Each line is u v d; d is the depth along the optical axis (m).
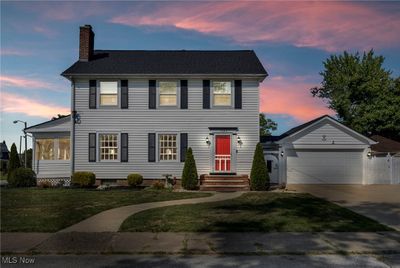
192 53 26.19
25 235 9.76
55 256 8.04
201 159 22.80
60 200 15.79
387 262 7.69
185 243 8.98
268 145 25.59
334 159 24.66
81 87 23.06
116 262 7.61
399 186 23.19
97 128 22.95
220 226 10.74
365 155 24.59
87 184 21.94
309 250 8.44
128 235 9.77
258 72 22.64
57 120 23.80
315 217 12.20
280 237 9.60
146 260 7.75
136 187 21.97
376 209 14.27
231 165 22.66
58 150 23.88
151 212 12.96
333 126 24.61
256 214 12.67
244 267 7.31
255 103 22.94
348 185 23.81
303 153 24.64
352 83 41.31
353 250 8.46
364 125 39.41
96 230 10.32
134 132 22.97
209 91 23.00
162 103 23.09
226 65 23.91
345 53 43.00
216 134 22.81
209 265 7.42
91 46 25.00
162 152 23.00
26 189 20.23
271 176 24.53
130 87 23.09
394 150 30.27
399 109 38.62
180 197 17.03
